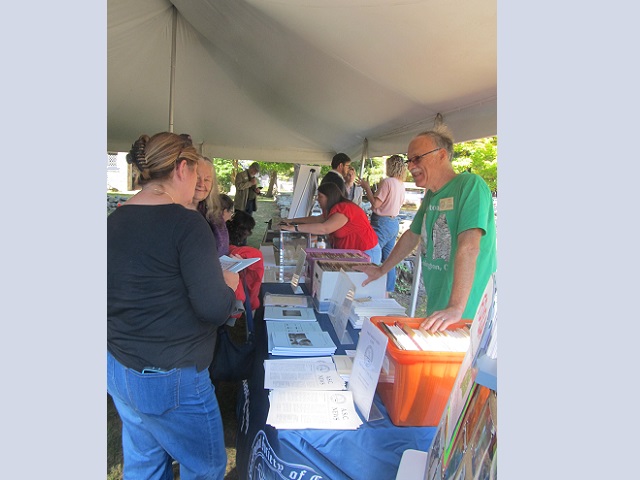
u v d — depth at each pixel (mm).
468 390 760
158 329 1070
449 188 1685
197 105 5742
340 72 2846
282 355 1435
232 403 2527
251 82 4668
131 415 1221
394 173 4188
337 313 1727
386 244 4281
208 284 1056
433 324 1245
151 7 3773
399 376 1049
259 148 7242
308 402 1148
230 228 2691
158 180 1134
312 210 4695
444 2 1564
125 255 1034
